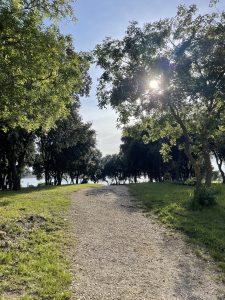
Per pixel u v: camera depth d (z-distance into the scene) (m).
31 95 14.05
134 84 21.20
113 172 93.62
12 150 34.81
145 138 26.94
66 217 15.28
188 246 11.34
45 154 51.62
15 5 11.73
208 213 16.81
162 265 9.41
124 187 33.59
